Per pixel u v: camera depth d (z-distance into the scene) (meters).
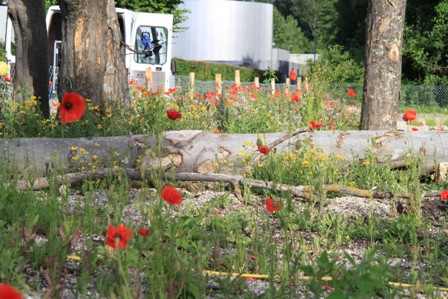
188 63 48.28
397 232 7.32
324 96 16.94
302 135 10.44
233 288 4.96
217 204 8.16
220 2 45.91
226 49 46.88
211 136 9.68
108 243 3.63
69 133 11.23
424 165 10.55
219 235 6.24
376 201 8.90
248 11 47.59
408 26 45.53
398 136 10.56
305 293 4.84
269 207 4.93
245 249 5.89
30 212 5.70
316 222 7.56
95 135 11.11
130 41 26.72
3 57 27.70
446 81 44.38
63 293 4.55
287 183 9.13
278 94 16.56
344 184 9.70
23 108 12.06
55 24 27.88
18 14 15.67
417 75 48.12
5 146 8.79
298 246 6.38
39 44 15.76
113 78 13.96
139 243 5.02
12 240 4.93
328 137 10.43
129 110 12.66
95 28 13.77
